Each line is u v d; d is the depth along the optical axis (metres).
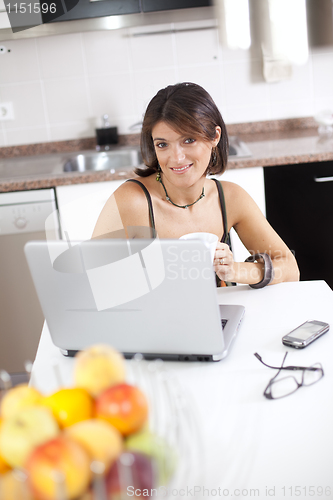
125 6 2.39
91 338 0.99
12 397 0.60
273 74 2.68
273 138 2.67
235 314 1.13
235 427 0.78
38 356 1.06
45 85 2.79
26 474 0.50
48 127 2.85
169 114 1.26
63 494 0.45
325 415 0.80
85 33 2.70
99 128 2.79
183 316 0.93
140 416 0.54
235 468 0.69
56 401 0.57
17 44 2.72
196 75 2.77
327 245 2.38
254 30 2.67
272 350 1.00
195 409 0.83
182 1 2.39
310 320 1.09
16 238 2.33
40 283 0.95
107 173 2.29
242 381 0.90
